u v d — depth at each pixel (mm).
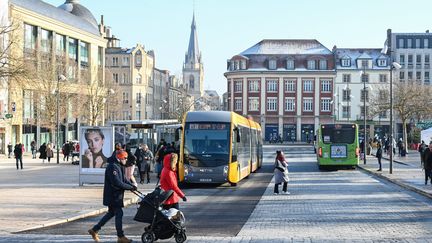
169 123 43844
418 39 117062
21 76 39406
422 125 72750
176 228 12828
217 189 28156
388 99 77188
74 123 82188
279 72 110812
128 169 22047
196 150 28578
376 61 111688
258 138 44344
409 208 20141
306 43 115562
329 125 42219
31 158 60594
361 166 46594
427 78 117000
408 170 41531
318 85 110500
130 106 121375
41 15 72750
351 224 16172
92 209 18578
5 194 23266
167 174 13609
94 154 26938
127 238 12992
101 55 96062
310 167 47312
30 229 14875
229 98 113812
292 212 19047
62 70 67688
